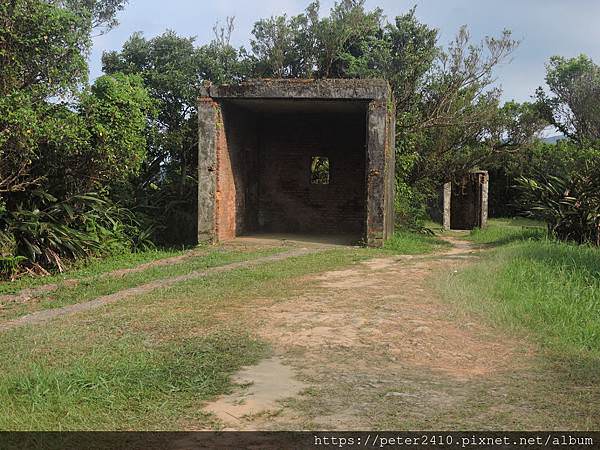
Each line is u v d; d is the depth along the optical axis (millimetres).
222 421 3908
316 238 15766
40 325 6727
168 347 5570
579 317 6262
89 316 7047
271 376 4766
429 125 20188
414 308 6977
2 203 10289
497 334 5852
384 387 4504
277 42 18828
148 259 12453
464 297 7320
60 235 11531
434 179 22547
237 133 15289
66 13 10953
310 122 17438
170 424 3873
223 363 5078
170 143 16828
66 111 11508
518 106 26125
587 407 4051
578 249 11141
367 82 13281
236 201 15477
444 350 5398
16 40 10375
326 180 20250
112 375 4719
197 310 7145
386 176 14086
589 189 14188
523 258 9953
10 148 9891
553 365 4934
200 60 17594
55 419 3932
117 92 12812
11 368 5004
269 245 13922
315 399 4270
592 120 33406
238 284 8766
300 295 7895
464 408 4070
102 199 13656
